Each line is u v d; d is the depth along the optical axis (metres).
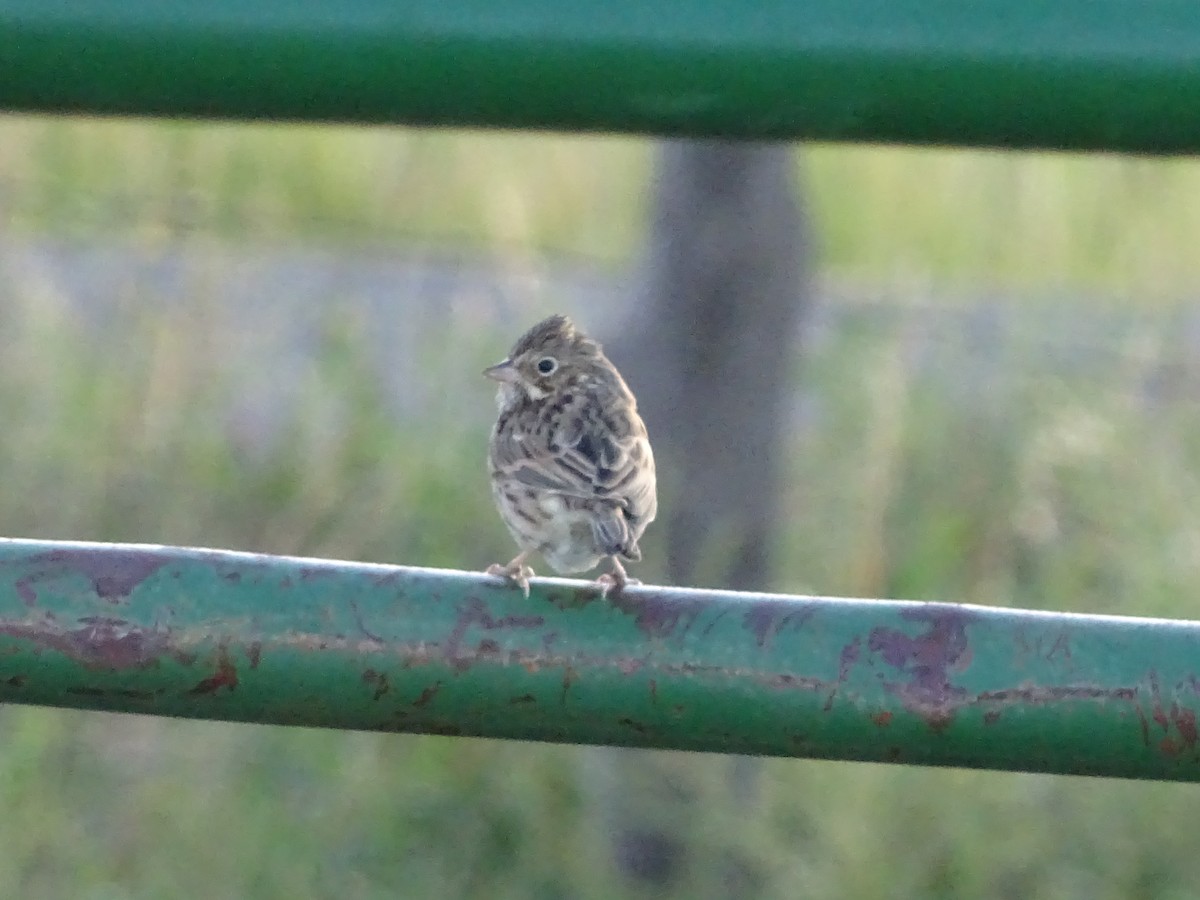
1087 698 4.81
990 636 4.88
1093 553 14.16
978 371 16.31
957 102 4.09
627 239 18.69
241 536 14.27
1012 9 4.03
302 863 11.55
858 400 15.24
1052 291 18.55
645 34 4.08
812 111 4.13
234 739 12.27
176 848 11.62
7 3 4.12
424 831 11.75
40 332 15.71
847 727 4.89
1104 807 11.80
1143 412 15.91
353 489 14.66
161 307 16.11
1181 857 11.66
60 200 17.28
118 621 4.94
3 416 15.02
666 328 12.91
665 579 12.88
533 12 4.10
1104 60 4.03
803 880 11.31
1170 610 13.49
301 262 17.42
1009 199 19.89
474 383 16.17
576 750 11.89
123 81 4.19
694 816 11.48
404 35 4.12
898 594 13.73
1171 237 19.66
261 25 4.13
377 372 16.25
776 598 5.02
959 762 4.93
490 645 4.96
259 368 15.98
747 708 4.93
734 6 4.07
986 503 14.52
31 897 11.32
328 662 4.98
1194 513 14.45
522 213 18.17
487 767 11.98
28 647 4.94
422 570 5.06
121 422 15.04
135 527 14.30
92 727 12.38
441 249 18.03
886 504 14.35
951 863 11.45
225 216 17.53
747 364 12.84
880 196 20.09
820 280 16.88
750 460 12.90
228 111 4.25
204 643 4.95
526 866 11.59
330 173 18.55
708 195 12.77
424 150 18.64
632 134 4.28
